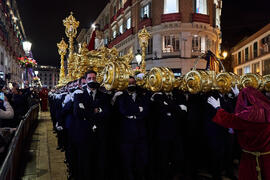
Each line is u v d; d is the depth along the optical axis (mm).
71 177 4184
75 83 4961
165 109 3920
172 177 4344
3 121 5090
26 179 4207
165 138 3855
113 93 4094
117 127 3840
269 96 5414
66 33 8547
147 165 3840
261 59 22625
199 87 3945
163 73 3766
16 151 3648
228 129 4070
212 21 20062
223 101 4211
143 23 20438
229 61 30062
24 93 8773
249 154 2385
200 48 18875
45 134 8484
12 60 35250
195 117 4250
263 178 2262
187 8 18656
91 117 3578
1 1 27297
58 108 6383
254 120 2256
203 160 4762
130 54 6781
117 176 4004
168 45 19125
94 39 7664
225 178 4199
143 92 3971
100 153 3688
